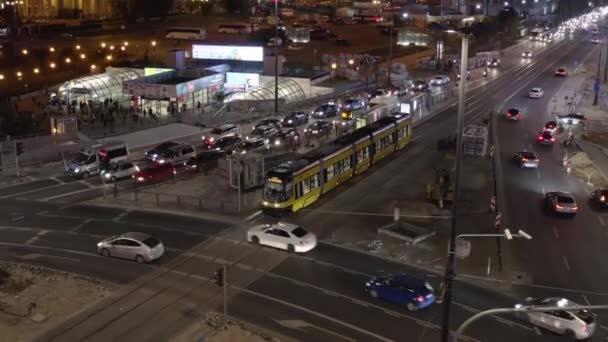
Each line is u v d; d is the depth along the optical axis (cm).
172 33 15488
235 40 15162
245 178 5362
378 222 4600
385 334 2977
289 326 3034
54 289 3416
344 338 2930
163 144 6538
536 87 11625
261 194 5303
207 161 6122
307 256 3941
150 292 3403
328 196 5241
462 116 2541
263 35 15225
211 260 3859
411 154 6688
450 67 13212
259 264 3803
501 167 6269
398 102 8744
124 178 5809
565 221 4722
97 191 5381
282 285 3506
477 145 6606
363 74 11750
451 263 2419
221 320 3081
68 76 11206
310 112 9006
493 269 3794
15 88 10144
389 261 3894
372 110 8106
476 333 3009
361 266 3803
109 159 6009
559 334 3014
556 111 9388
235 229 4412
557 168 6284
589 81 12250
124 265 3778
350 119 7938
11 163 6322
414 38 15762
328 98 9981
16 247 4056
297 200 4756
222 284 2973
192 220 4603
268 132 7444
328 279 3600
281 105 9425
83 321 3061
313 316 3145
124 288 3450
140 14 18275
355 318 3134
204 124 8231
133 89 8988
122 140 6950
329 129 7600
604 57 15800
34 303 3180
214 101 9825
